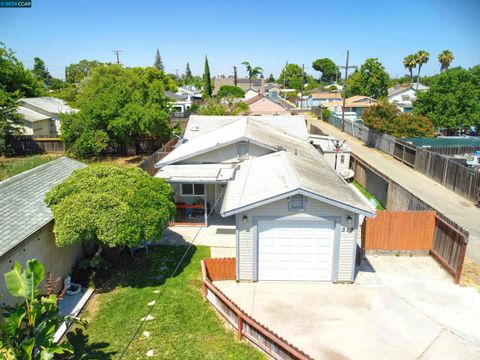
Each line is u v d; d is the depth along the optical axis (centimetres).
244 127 2055
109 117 2981
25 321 852
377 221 1396
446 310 1095
